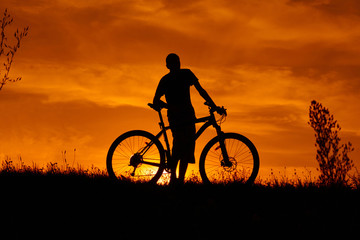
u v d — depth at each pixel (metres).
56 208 12.84
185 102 15.08
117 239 11.15
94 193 13.93
